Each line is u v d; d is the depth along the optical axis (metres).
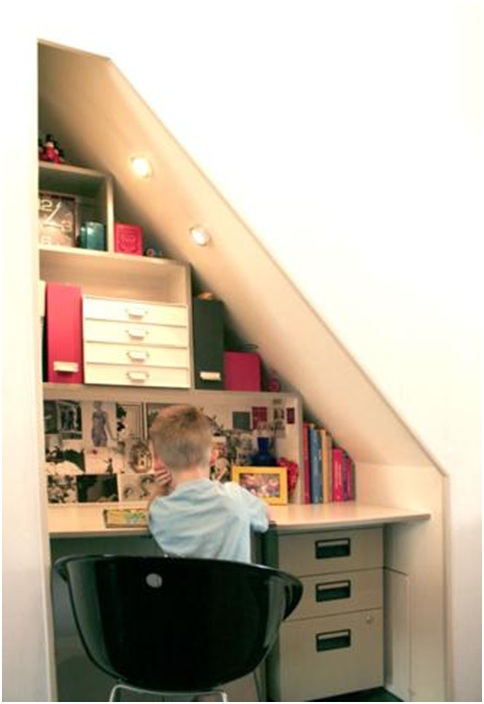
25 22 1.47
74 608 1.21
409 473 2.16
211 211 1.81
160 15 1.63
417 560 2.10
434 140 2.16
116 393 2.15
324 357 2.02
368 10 2.05
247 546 1.47
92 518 1.82
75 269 2.21
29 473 1.41
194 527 1.43
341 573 2.11
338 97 1.95
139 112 1.65
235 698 1.93
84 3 1.54
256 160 1.75
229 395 2.28
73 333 1.96
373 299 1.95
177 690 1.15
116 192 2.19
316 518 1.93
